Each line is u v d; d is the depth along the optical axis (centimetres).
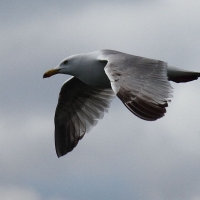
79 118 1656
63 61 1552
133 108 1256
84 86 1620
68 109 1655
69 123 1661
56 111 1653
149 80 1320
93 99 1642
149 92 1284
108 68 1367
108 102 1636
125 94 1282
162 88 1300
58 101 1639
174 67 1455
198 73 1450
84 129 1652
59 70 1552
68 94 1633
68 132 1661
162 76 1345
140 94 1279
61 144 1666
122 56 1421
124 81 1316
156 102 1263
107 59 1437
